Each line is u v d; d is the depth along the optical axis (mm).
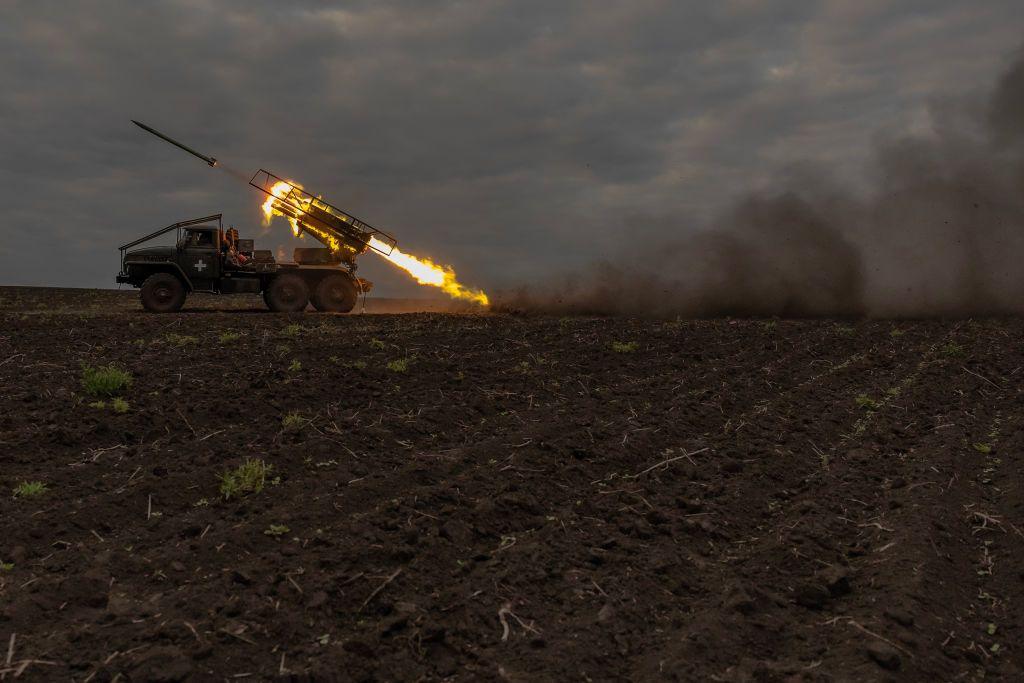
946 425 8180
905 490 6066
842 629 3932
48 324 16891
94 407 8102
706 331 17359
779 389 10508
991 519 5371
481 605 4160
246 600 4082
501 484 6051
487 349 13695
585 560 4789
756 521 5562
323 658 3557
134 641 3666
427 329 17031
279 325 17969
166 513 5453
